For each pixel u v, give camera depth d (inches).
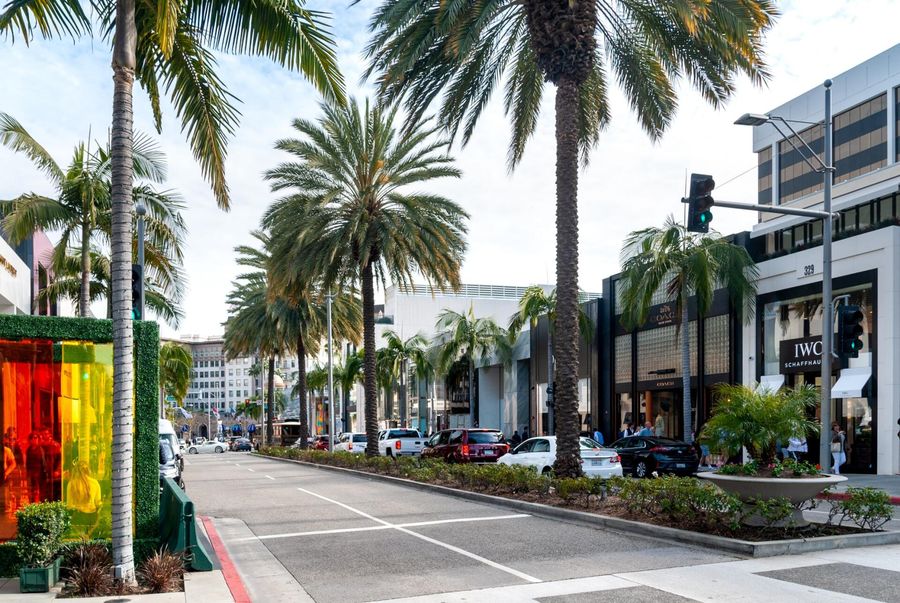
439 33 668.7
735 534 401.4
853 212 1037.8
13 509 363.3
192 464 1563.7
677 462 927.0
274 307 1599.4
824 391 729.6
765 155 1553.9
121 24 346.3
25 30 408.2
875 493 420.2
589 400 1611.7
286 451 1699.1
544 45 648.4
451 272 1101.1
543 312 1622.8
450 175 1091.3
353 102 1090.7
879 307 935.0
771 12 681.0
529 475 634.2
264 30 415.2
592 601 290.4
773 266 1110.4
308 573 364.2
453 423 2358.5
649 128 810.8
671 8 682.8
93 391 375.2
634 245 1158.3
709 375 1240.2
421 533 474.9
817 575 327.3
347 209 1097.4
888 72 1234.6
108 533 370.3
